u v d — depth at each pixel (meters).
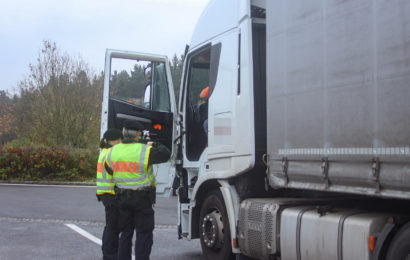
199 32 6.03
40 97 24.95
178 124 6.46
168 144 7.07
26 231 8.44
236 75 5.06
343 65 3.62
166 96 7.21
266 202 4.61
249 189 5.00
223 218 5.30
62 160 19.61
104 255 5.57
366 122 3.38
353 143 3.49
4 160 19.02
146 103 7.10
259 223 4.61
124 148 5.25
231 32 5.24
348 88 3.56
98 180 5.49
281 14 4.41
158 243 7.62
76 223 9.49
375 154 3.29
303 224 4.08
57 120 24.59
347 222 3.64
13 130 28.98
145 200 5.19
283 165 4.29
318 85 3.89
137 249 5.16
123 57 6.98
